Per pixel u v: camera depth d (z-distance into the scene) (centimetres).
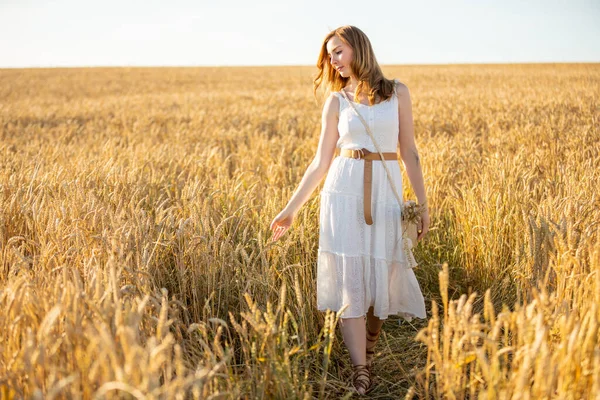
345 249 253
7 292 204
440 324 330
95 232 298
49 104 2539
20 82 4619
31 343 162
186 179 558
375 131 253
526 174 466
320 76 281
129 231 279
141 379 156
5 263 296
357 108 255
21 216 370
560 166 523
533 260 283
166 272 304
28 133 1276
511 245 364
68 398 166
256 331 213
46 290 217
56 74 5734
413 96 2095
